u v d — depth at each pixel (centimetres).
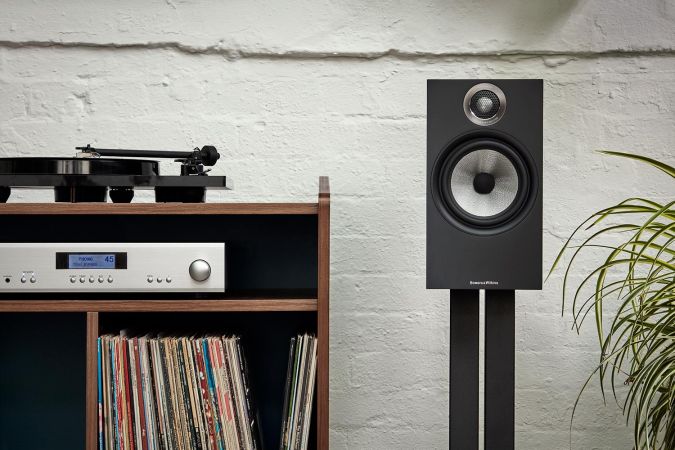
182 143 155
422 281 157
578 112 158
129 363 119
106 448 119
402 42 156
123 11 153
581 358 157
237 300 118
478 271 118
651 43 157
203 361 120
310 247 150
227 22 155
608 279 156
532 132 118
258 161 155
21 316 147
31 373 147
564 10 156
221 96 155
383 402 156
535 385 157
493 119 119
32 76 153
